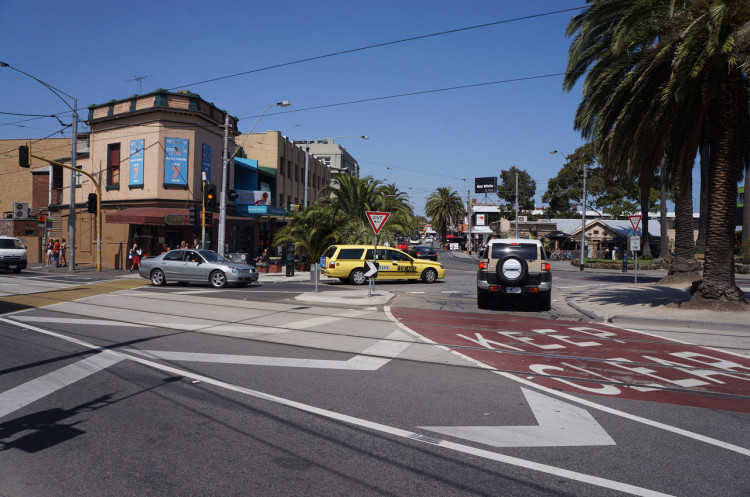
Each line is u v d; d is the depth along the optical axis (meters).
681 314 11.73
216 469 3.89
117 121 30.05
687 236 21.08
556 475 3.82
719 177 12.21
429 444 4.40
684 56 10.54
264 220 36.19
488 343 9.03
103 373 6.67
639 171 13.44
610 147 12.88
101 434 4.58
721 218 12.25
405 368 7.11
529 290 13.12
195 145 29.38
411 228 30.47
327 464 3.99
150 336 9.30
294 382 6.32
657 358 7.92
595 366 7.36
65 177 34.00
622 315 11.85
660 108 11.59
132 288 18.30
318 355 7.89
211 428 4.75
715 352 8.39
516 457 4.14
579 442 4.46
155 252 29.14
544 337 9.68
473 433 4.66
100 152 30.80
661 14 11.70
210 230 29.75
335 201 29.95
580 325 11.14
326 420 4.98
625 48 12.37
